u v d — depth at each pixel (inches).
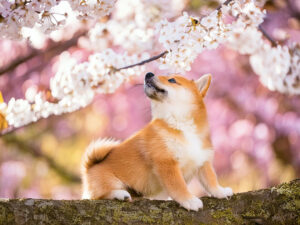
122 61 219.0
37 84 359.6
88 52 355.9
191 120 191.3
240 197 163.9
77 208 151.9
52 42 346.3
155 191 189.9
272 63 236.5
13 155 406.3
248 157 362.6
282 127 357.1
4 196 377.4
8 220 145.0
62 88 217.2
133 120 396.8
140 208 157.4
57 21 178.4
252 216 158.4
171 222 156.0
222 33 180.7
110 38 271.7
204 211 160.7
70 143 425.4
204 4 245.4
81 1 177.6
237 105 368.8
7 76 366.9
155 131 187.5
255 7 198.1
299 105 360.2
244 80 370.0
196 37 178.7
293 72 234.4
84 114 401.4
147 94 196.9
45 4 169.9
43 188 399.2
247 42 241.4
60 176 410.0
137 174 187.2
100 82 218.5
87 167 197.9
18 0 169.6
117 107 399.2
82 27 346.3
